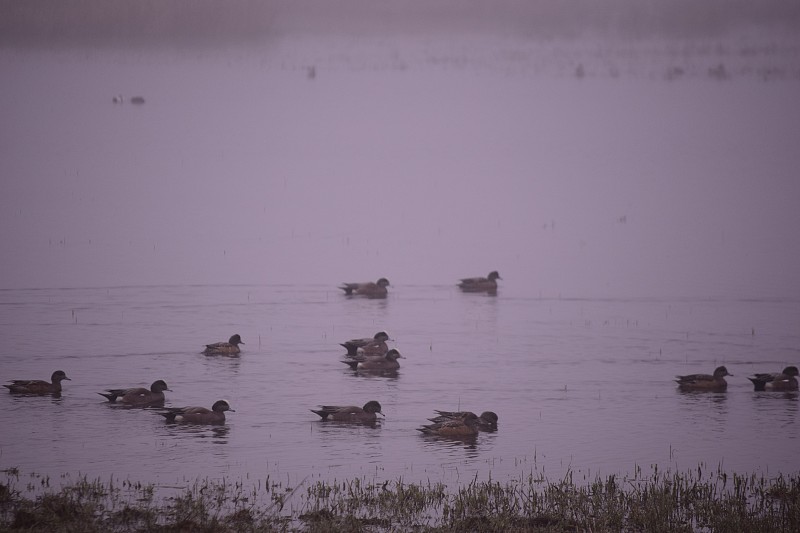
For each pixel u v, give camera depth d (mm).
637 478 42406
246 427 48469
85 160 151000
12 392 53188
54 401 51938
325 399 53594
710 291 83188
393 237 107375
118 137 173125
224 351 62250
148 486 39844
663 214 118562
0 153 153625
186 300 77875
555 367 60969
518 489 40688
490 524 36469
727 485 41625
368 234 108625
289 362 61062
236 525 35531
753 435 48625
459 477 42219
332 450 45406
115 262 91062
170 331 68312
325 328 70375
